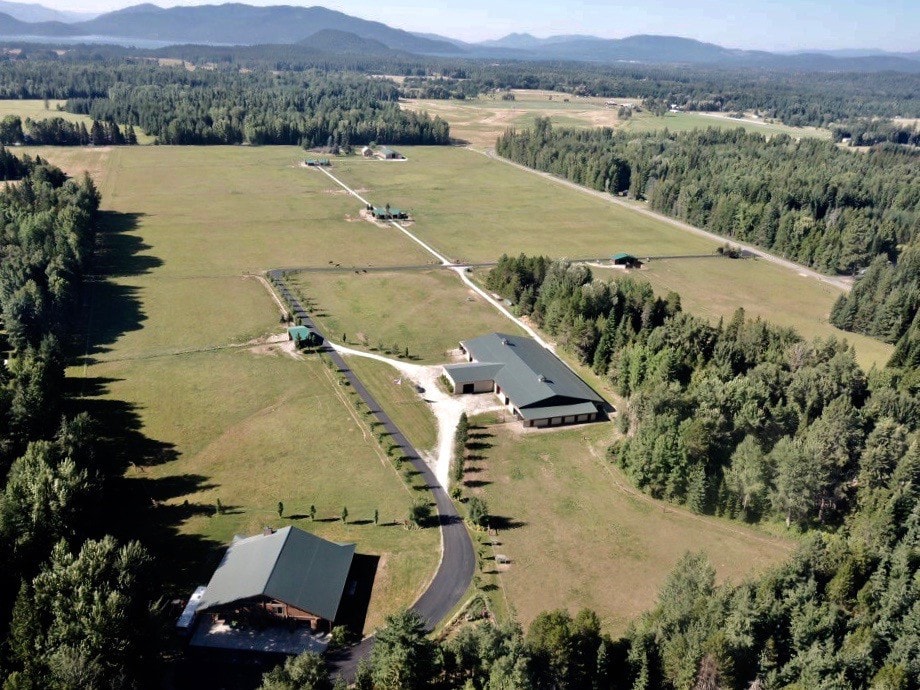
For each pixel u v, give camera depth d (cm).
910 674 6662
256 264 19938
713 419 10212
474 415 12344
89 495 8350
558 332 15462
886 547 8262
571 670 6400
